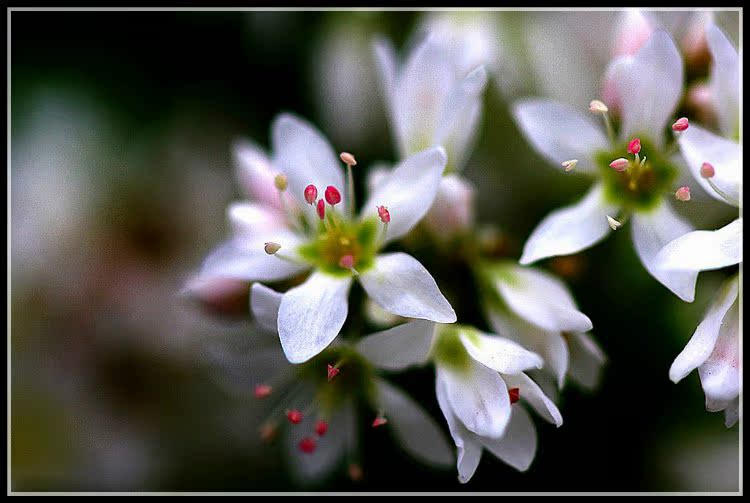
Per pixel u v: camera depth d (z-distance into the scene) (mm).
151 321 79
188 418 78
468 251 73
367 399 72
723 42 70
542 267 74
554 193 76
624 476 73
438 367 69
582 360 71
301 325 68
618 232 74
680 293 68
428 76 73
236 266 71
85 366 79
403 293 69
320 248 71
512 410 68
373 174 75
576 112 72
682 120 69
